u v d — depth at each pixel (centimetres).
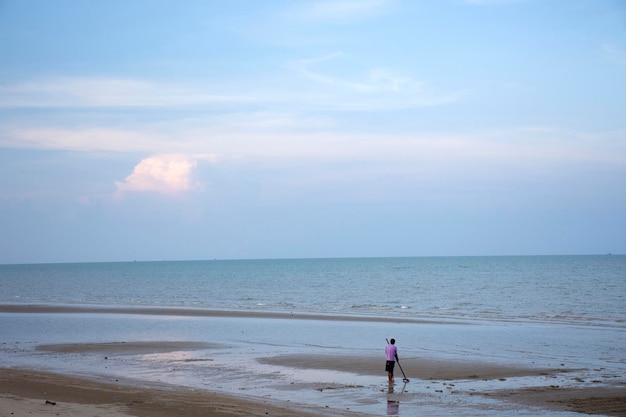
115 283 12425
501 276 12425
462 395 2006
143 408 1644
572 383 2194
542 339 3416
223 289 9812
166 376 2345
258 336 3656
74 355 2902
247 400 1866
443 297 7256
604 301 6272
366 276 14000
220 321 4606
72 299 7606
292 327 4153
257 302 6906
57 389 1916
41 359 2775
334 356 2859
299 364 2636
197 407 1678
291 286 10419
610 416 1734
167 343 3328
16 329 4097
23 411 1476
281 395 2002
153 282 12731
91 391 1898
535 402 1895
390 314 5147
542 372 2416
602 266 17562
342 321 4547
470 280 11144
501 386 2156
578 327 4034
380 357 2823
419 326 4156
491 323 4331
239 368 2538
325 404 1866
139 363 2664
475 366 2569
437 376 2362
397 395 2009
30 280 14375
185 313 5297
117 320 4712
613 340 3366
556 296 6994
